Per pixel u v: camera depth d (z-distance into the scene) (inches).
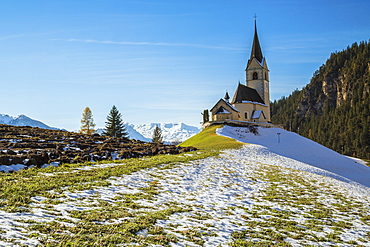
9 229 464.1
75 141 1679.4
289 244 573.0
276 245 560.1
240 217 715.4
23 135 1676.9
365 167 2874.0
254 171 1355.8
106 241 470.3
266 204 855.7
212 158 1594.5
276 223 695.7
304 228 684.7
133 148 1662.2
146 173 1068.5
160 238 513.7
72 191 740.7
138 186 882.8
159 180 994.1
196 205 766.5
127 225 550.9
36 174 896.3
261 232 623.8
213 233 581.3
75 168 1045.2
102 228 525.0
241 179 1160.2
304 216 777.6
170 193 852.6
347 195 1096.8
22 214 543.2
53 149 1310.3
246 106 4500.5
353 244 620.7
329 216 800.9
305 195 1014.4
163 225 585.6
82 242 458.0
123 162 1262.3
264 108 4968.0
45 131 2025.1
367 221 796.0
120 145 1712.6
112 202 697.6
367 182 2218.3
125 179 944.9
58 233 481.1
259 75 5049.2
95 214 590.6
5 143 1326.3
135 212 641.0
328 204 933.2
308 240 611.5
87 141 1738.4
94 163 1181.7
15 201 605.9
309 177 1391.5
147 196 786.8
